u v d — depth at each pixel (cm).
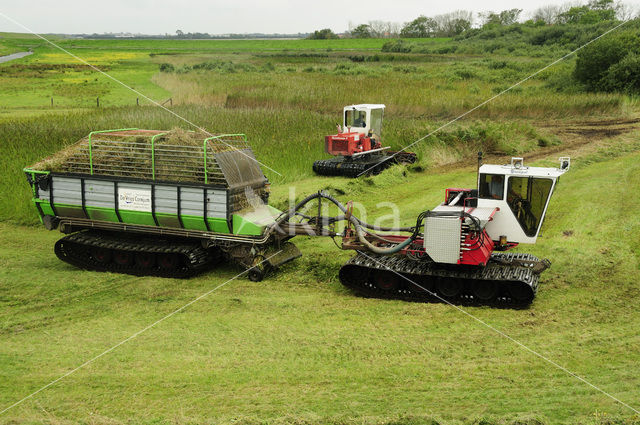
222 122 2512
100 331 826
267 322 848
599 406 593
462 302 918
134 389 655
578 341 757
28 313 902
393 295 959
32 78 5750
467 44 7975
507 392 629
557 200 1550
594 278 1001
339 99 3509
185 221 1048
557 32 6975
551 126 2903
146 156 1063
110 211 1089
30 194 1577
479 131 2409
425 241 886
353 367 699
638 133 2603
